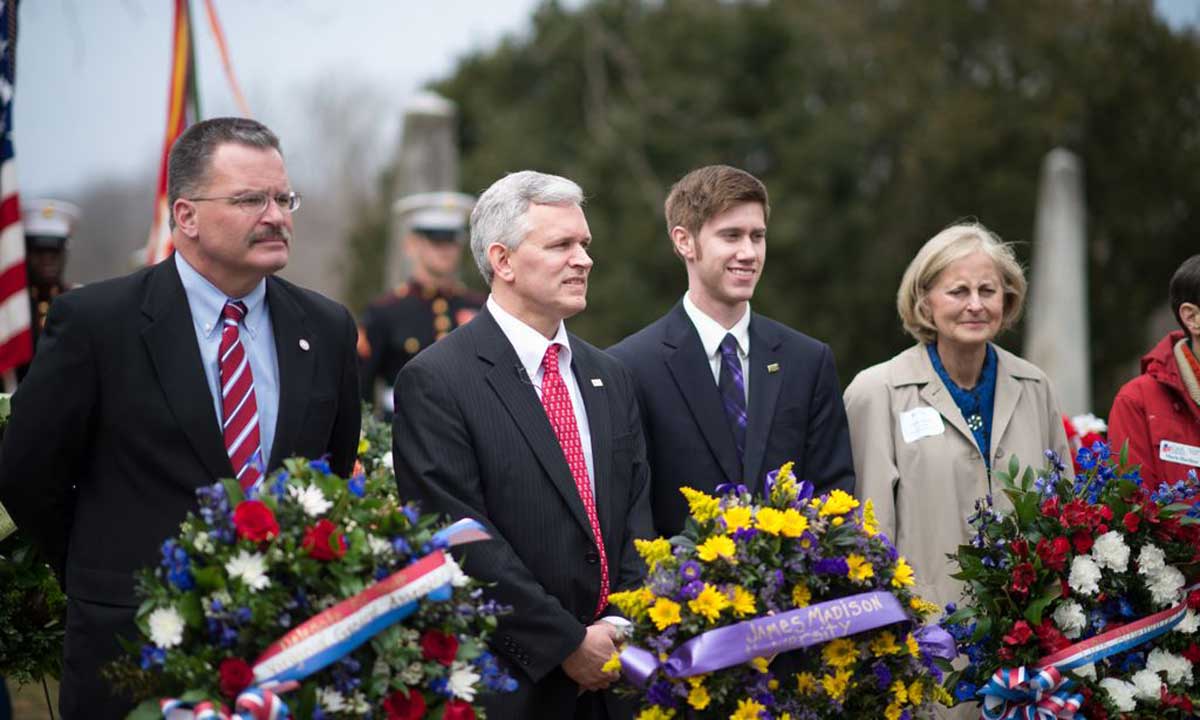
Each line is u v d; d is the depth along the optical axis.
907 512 6.84
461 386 5.93
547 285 5.97
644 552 5.54
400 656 4.91
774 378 6.71
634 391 6.54
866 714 5.56
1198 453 7.16
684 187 6.81
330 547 4.84
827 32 33.50
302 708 4.74
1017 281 6.98
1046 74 30.12
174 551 4.82
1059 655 5.92
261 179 5.48
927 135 29.53
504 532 5.84
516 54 35.22
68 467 5.46
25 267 8.44
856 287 30.64
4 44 7.89
